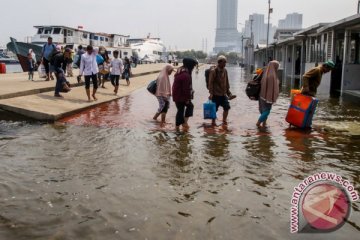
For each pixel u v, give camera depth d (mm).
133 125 9547
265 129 9141
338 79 20656
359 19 15438
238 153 6867
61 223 4031
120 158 6465
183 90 8898
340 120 10508
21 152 6734
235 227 4027
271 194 4941
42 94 13102
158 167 5988
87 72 12875
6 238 3705
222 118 10695
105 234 3820
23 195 4746
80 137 8047
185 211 4391
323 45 22438
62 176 5492
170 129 9055
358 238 3850
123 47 52500
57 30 40375
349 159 6555
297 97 9297
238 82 29812
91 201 4613
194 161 6336
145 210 4391
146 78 29719
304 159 6527
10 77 20016
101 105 13398
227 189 5094
